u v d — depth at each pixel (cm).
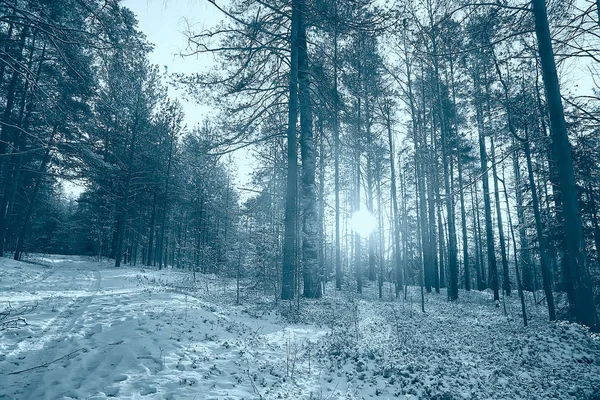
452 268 2036
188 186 3541
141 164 3180
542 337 939
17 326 746
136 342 664
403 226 2352
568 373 722
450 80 2417
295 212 1454
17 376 532
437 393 587
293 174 1466
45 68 1109
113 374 539
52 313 895
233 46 1569
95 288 1445
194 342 727
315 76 1706
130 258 4256
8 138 1922
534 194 1367
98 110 1190
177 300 1129
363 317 1316
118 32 743
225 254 1867
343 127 1967
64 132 1311
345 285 2770
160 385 518
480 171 2472
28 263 2255
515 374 712
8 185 2480
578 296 974
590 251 1545
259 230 1644
